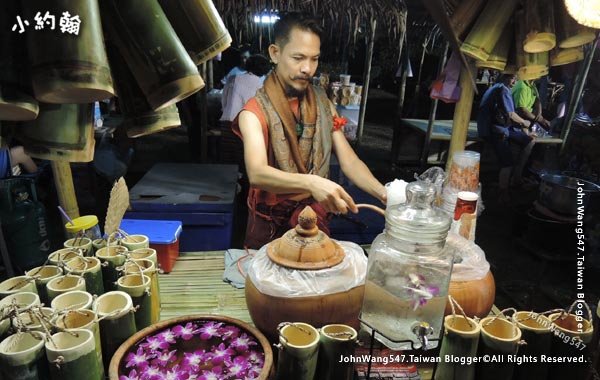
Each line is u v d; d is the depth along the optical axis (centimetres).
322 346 94
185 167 286
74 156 72
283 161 155
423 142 534
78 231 138
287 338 95
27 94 61
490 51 144
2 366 79
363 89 465
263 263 110
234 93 381
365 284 100
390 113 872
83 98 63
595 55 379
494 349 94
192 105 462
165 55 65
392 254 96
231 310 133
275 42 152
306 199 162
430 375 106
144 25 65
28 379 80
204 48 75
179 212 218
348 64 502
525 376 98
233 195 234
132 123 77
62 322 91
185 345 100
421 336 90
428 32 387
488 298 114
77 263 116
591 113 401
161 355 96
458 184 148
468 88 163
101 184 388
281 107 153
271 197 161
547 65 156
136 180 458
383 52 480
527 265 315
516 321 100
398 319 95
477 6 143
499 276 294
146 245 134
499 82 478
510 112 445
